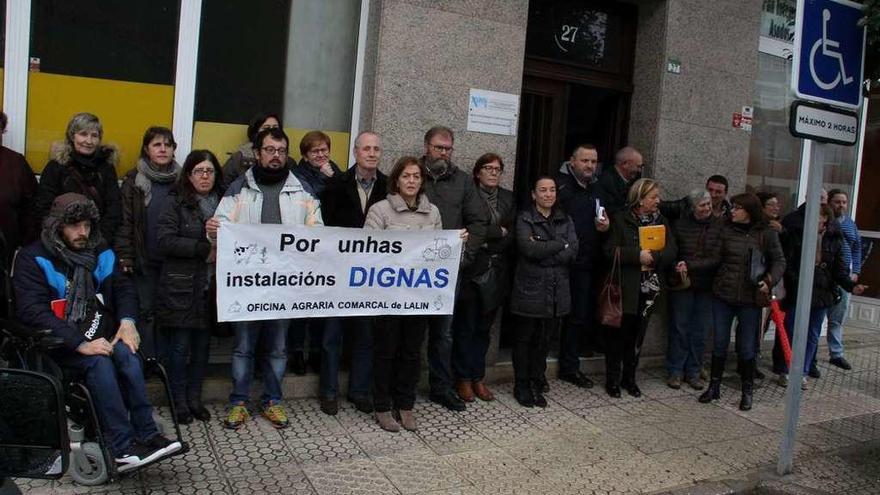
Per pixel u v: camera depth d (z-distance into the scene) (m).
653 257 5.92
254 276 4.62
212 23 5.43
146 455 3.84
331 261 4.81
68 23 5.02
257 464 4.32
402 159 4.96
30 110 4.96
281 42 5.68
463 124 5.96
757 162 8.09
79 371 3.84
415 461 4.55
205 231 4.66
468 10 5.86
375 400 5.04
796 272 6.86
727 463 4.93
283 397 5.40
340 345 5.18
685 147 7.10
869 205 9.86
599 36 7.11
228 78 5.52
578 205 6.12
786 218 7.02
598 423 5.50
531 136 6.92
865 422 6.02
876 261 9.75
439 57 5.79
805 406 6.36
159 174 4.80
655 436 5.32
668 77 6.92
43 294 3.91
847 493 4.60
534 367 5.78
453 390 5.70
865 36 4.60
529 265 5.61
